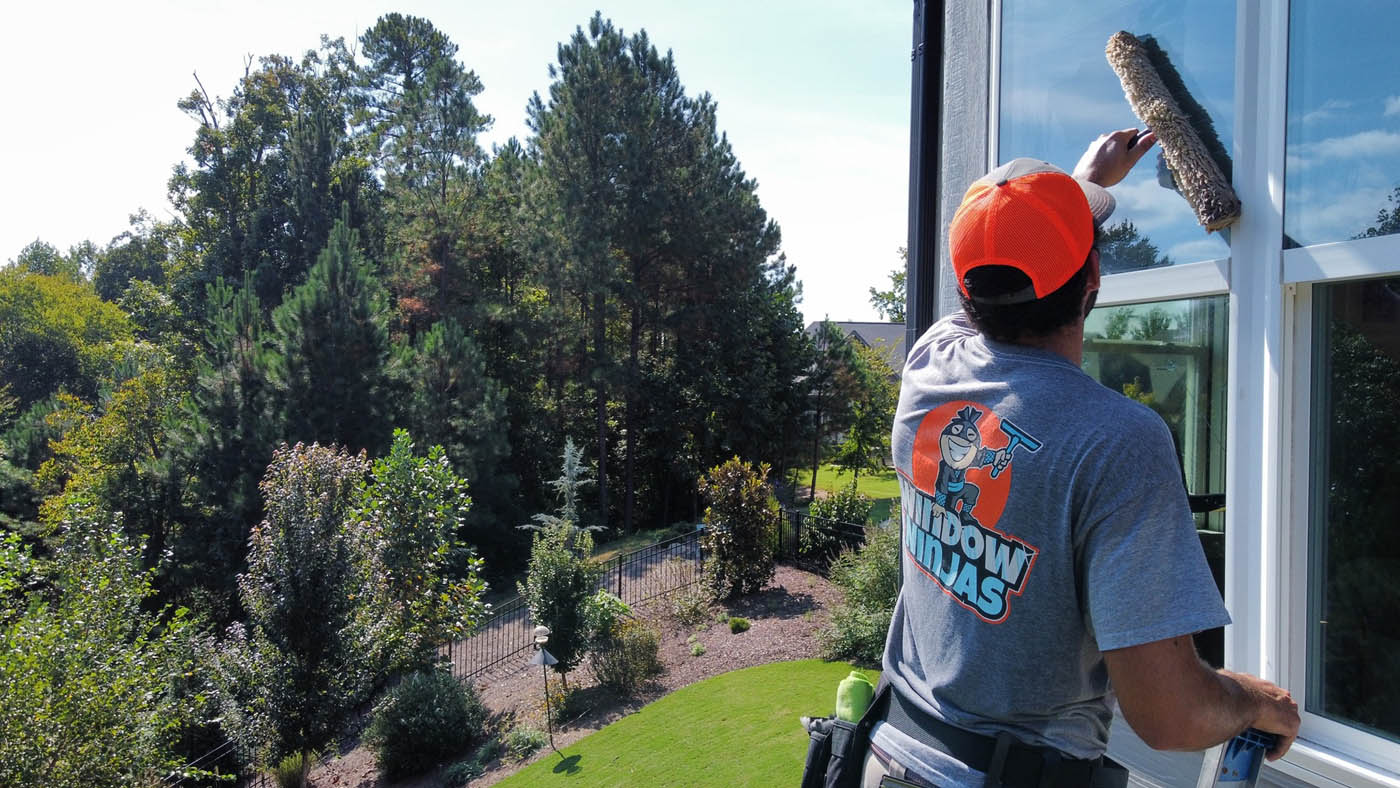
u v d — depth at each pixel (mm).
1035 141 2221
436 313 27969
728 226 27875
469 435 23984
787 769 8352
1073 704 1105
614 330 30297
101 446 22391
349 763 12562
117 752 9219
